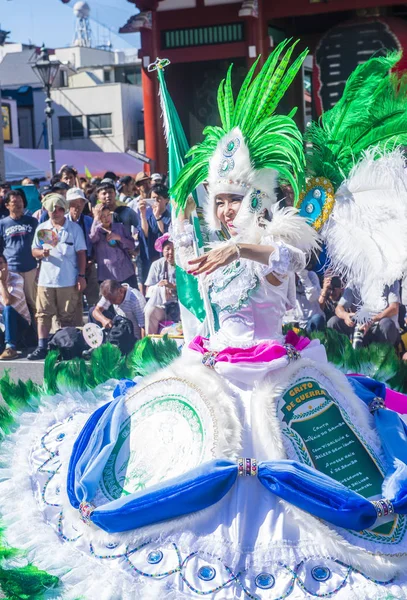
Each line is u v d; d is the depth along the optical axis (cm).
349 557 295
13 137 3519
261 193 341
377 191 348
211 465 308
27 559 318
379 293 352
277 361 330
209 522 306
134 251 927
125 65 4100
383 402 367
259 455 319
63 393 446
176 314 784
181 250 388
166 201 923
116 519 307
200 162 362
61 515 334
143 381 357
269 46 1435
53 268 852
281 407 327
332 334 503
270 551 296
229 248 314
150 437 337
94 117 3916
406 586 293
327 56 1428
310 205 357
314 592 287
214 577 292
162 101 409
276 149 334
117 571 301
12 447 392
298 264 332
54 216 855
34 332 912
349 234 350
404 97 363
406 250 341
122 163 3011
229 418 322
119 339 769
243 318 340
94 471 332
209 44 1450
